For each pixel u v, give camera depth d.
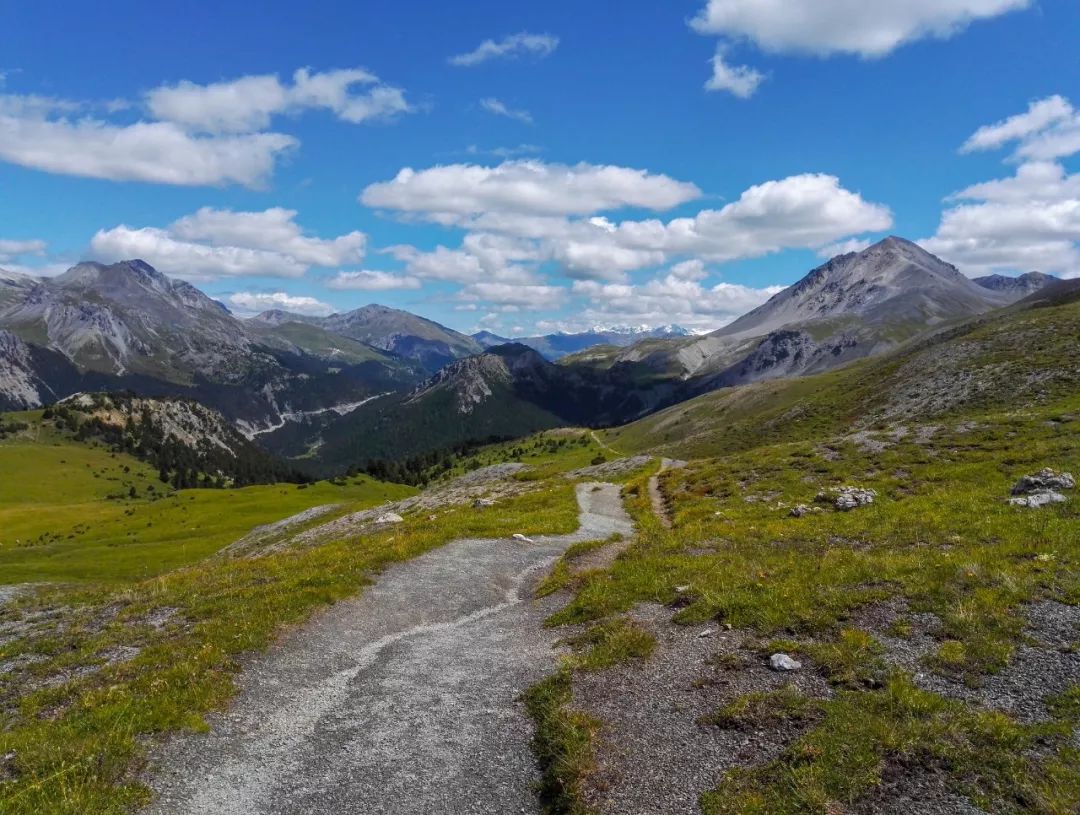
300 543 63.19
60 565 74.75
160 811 11.75
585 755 12.62
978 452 41.19
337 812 11.77
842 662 14.86
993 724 11.84
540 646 19.66
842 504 33.34
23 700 16.45
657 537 31.61
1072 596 16.83
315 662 18.72
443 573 28.70
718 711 13.75
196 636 20.27
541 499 55.38
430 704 15.95
